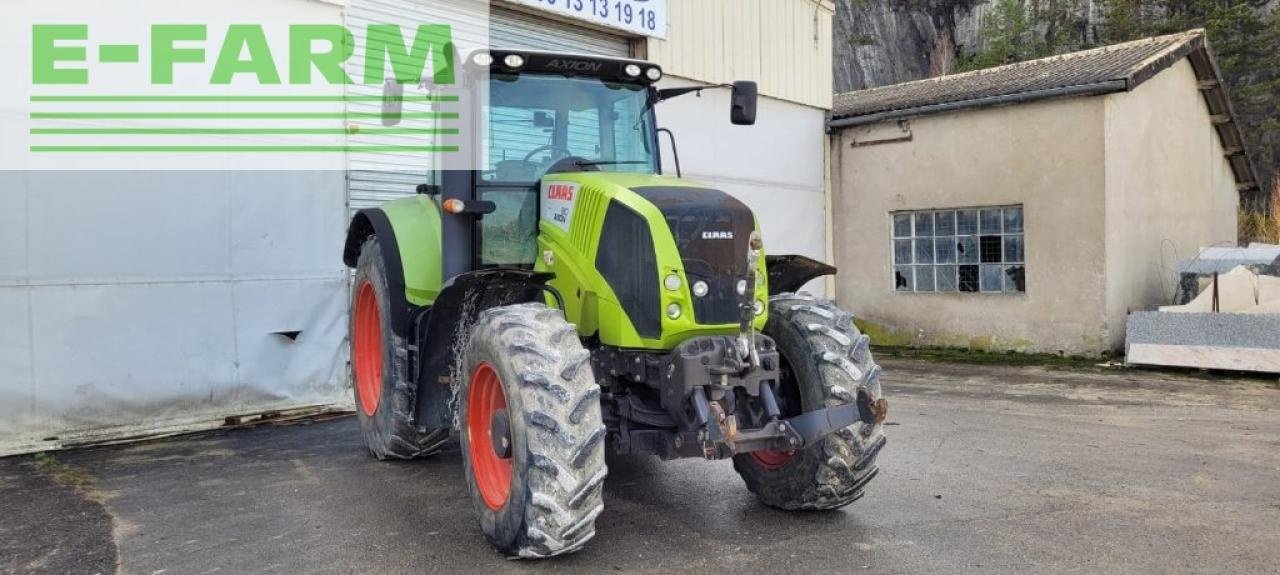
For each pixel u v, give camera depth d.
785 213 13.08
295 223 7.88
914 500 4.85
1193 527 4.36
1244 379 9.50
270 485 5.29
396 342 5.48
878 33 43.56
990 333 12.13
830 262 13.87
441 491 5.11
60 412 6.52
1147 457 5.93
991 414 7.64
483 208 4.56
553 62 4.85
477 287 4.30
